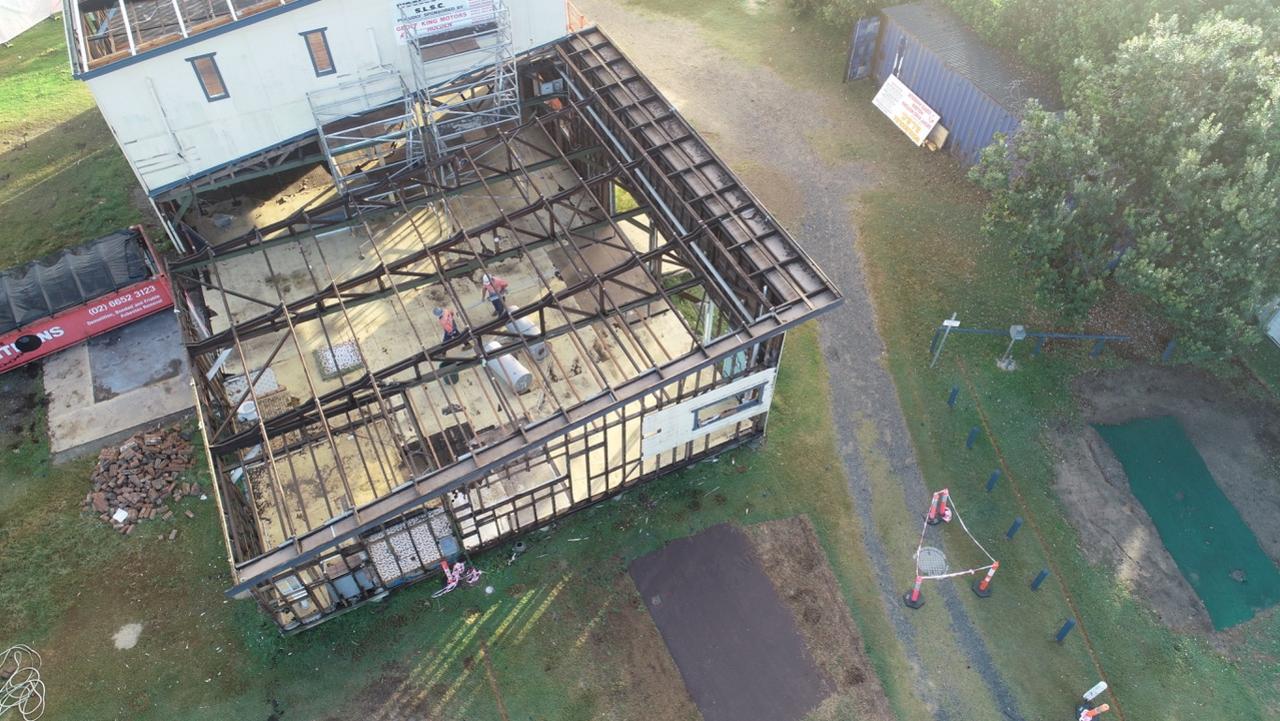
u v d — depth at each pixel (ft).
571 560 88.12
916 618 84.28
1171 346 102.78
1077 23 114.93
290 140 108.06
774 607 84.69
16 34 157.89
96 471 94.17
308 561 73.67
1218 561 88.48
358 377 102.94
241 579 68.03
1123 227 94.99
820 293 82.48
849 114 141.79
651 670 80.48
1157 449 97.40
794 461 96.48
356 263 117.29
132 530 90.22
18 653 81.76
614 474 93.15
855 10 148.25
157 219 123.54
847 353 106.63
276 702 78.59
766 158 133.59
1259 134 83.82
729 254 87.04
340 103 106.73
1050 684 80.02
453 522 81.56
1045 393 102.32
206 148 102.58
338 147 106.42
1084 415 100.58
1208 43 91.30
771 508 92.43
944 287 113.29
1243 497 93.45
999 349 106.32
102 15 103.35
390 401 94.02
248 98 101.24
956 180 128.47
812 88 147.33
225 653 81.61
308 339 107.04
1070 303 96.99
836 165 132.46
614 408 76.23
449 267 106.11
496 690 79.00
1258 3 98.99
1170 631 83.51
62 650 82.07
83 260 103.24
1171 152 90.68
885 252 118.32
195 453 95.96
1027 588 86.33
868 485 94.43
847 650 81.92
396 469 93.40
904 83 138.00
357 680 79.82
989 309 110.52
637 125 101.04
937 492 92.32
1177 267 87.30
